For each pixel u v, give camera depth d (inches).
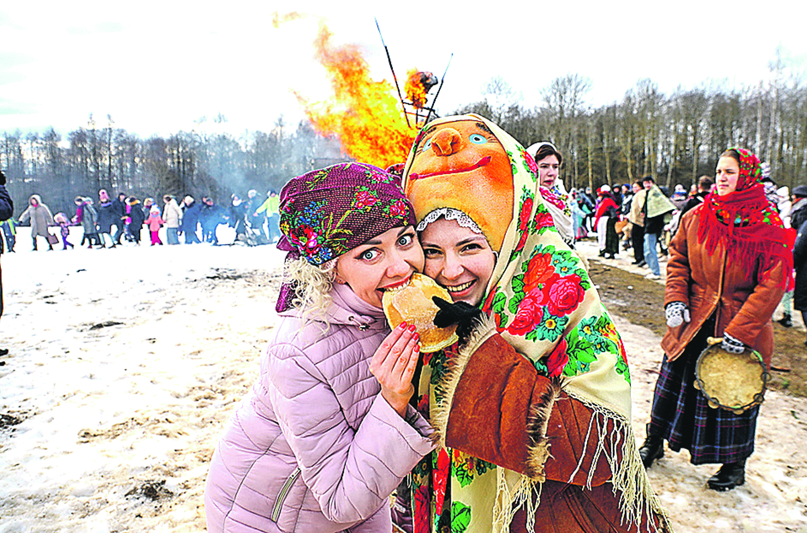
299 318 49.4
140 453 128.7
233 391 168.9
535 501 47.1
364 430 46.2
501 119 1544.0
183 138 1721.2
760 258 107.7
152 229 668.1
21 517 103.3
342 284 49.3
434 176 50.3
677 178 1851.6
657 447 126.4
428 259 50.9
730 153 108.7
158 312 273.3
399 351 43.8
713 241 111.0
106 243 700.7
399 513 69.5
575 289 47.7
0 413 148.8
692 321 115.7
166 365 191.3
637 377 191.0
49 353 202.1
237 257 507.5
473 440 44.3
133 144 1972.2
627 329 263.1
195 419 148.7
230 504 53.2
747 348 108.1
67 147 1941.4
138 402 158.1
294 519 52.7
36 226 580.1
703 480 122.6
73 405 154.9
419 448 45.4
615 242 533.6
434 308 44.6
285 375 47.7
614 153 1911.9
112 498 110.6
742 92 1850.4
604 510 46.9
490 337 45.5
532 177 53.0
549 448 42.4
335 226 45.8
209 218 681.0
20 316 258.1
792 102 1706.4
